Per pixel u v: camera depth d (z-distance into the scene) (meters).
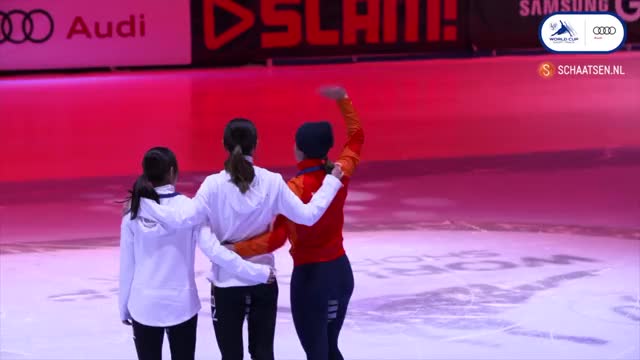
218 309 18.95
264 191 18.52
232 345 19.03
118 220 38.97
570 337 24.67
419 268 31.33
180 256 18.30
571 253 33.16
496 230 36.56
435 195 42.94
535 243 34.59
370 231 36.53
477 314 26.64
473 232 36.28
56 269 31.67
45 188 45.28
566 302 27.66
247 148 18.72
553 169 48.69
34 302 28.12
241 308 18.97
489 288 29.06
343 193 19.23
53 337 25.14
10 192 44.41
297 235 18.97
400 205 41.03
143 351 18.62
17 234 36.56
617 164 49.81
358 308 27.25
